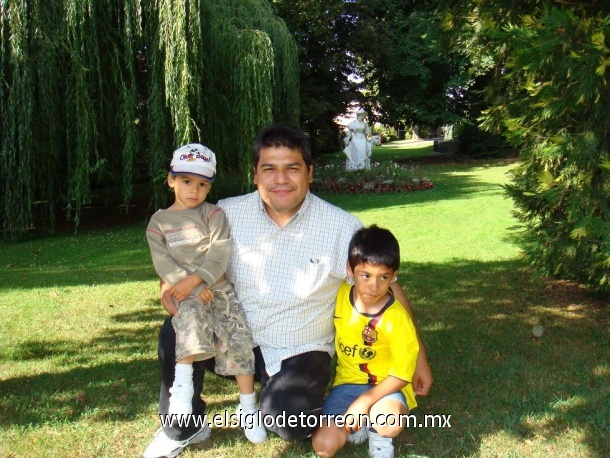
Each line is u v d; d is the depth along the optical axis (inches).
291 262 114.3
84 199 427.5
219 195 629.3
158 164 450.9
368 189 641.0
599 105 138.9
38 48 404.2
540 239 181.9
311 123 1032.8
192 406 116.6
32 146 410.0
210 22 490.6
